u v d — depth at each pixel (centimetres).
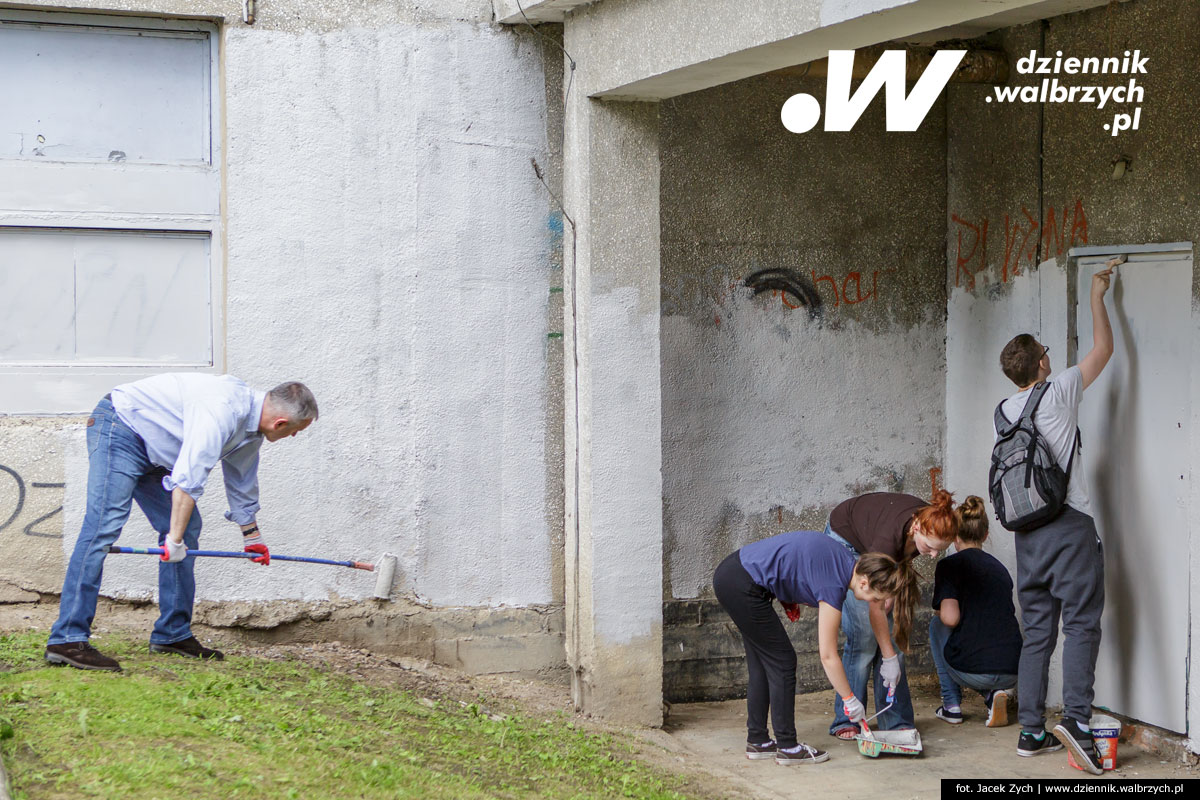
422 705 517
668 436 650
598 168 577
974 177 682
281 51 569
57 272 559
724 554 664
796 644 682
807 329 679
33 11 550
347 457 585
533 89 608
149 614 559
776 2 448
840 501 689
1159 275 557
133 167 564
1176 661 552
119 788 331
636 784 461
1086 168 599
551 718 561
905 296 700
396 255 589
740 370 664
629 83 540
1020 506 539
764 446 671
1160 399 558
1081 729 530
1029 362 558
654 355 591
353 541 587
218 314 579
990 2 392
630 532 587
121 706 406
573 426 597
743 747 574
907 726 571
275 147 570
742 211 662
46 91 556
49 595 546
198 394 470
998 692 607
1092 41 598
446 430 600
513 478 612
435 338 596
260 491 571
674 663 655
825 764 544
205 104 577
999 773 531
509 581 614
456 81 595
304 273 576
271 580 576
